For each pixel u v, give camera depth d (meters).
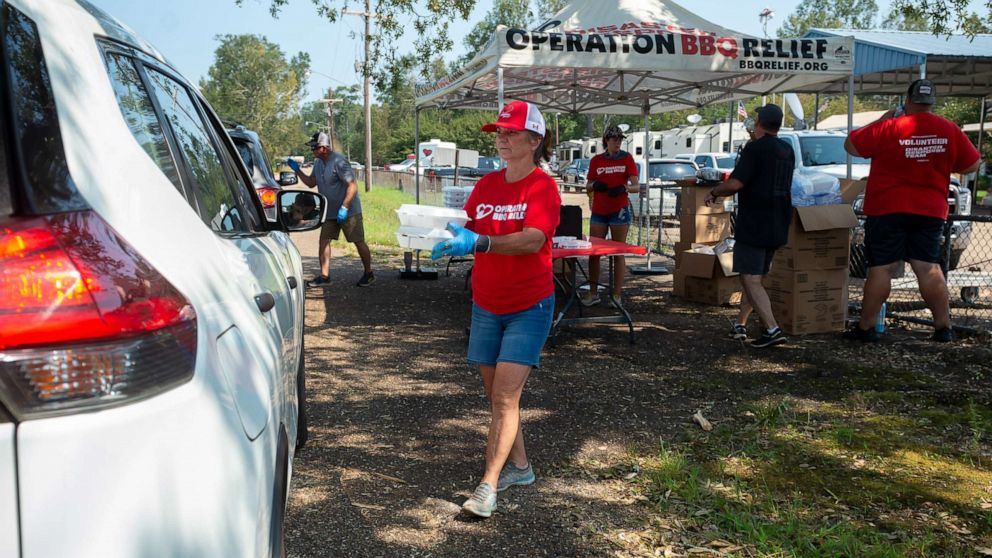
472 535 3.32
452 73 10.16
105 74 1.62
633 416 4.87
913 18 8.60
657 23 8.52
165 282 1.40
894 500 3.65
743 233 6.46
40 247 1.24
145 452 1.26
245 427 1.53
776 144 6.30
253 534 1.48
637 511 3.55
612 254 6.43
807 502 3.64
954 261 9.16
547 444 4.39
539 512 3.54
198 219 1.84
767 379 5.68
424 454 4.22
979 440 4.41
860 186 7.48
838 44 8.45
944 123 6.28
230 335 1.63
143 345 1.30
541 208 3.32
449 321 7.83
